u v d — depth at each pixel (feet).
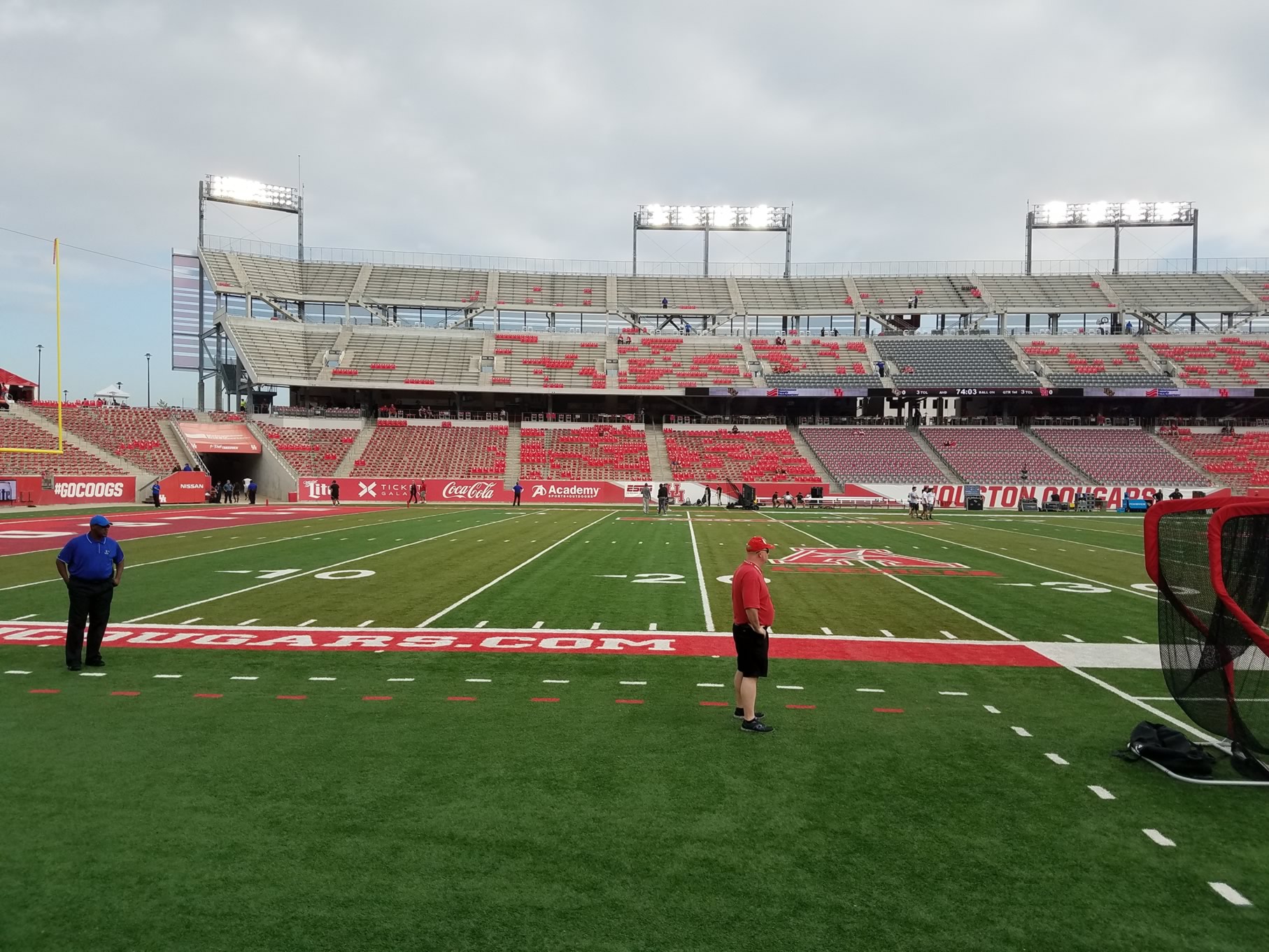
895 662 29.58
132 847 14.66
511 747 20.13
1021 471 158.61
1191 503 20.85
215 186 184.65
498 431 169.48
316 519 101.04
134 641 31.89
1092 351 180.14
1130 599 44.14
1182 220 201.98
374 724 21.85
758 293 202.69
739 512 128.47
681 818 16.06
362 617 37.01
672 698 24.66
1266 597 19.93
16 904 12.71
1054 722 22.63
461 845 14.84
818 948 11.70
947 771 18.81
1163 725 21.74
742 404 186.39
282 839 15.03
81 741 20.29
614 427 173.68
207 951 11.53
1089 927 12.35
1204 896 13.30
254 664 28.35
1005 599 43.60
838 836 15.37
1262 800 17.29
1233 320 190.70
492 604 40.45
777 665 29.04
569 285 201.67
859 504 148.46
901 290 200.75
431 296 192.34
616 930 12.12
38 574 49.70
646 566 55.98
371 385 166.30
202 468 139.64
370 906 12.76
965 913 12.71
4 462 123.85
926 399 192.24
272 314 186.39
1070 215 203.51
